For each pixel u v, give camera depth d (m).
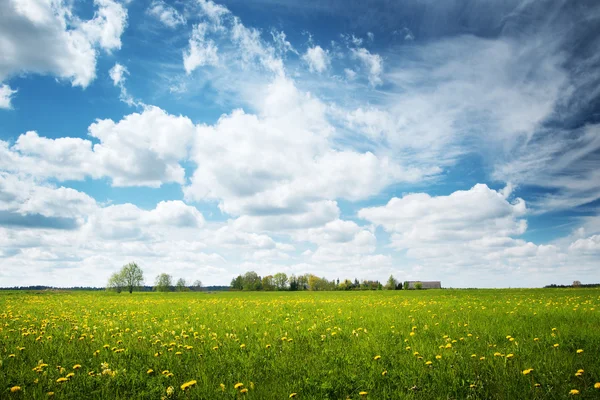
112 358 8.32
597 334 9.67
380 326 12.74
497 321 13.01
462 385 6.24
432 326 12.30
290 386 6.41
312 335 11.18
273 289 144.38
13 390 5.86
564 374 6.48
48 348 9.17
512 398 5.59
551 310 16.66
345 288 136.75
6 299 35.78
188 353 8.70
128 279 113.88
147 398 5.97
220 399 5.83
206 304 27.84
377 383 6.54
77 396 6.02
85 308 23.83
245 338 10.87
